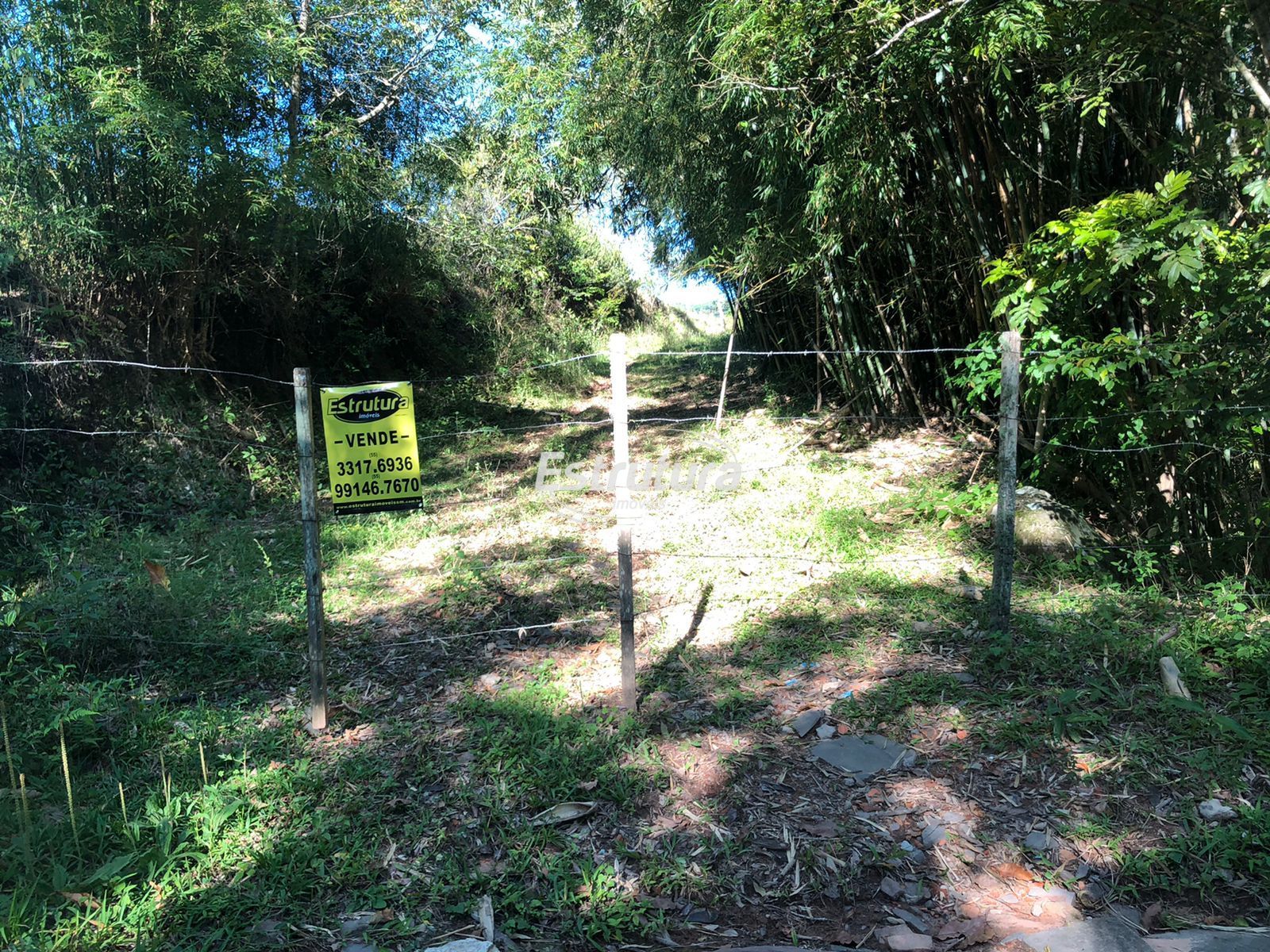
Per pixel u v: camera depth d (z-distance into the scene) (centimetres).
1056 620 392
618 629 434
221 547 586
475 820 272
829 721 326
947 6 405
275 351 1049
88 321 709
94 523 599
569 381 1516
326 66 1068
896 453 768
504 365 1430
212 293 863
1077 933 219
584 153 1120
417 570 551
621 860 253
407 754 316
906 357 835
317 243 986
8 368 633
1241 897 232
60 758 310
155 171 697
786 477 709
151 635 423
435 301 1361
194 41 684
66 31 651
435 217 1290
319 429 977
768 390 1156
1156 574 439
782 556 522
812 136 605
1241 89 411
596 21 975
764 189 700
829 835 261
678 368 1709
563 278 1895
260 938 223
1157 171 469
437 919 231
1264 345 381
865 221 659
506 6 1203
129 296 769
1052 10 404
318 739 332
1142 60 420
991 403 741
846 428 868
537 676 380
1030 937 220
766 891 241
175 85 677
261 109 877
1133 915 227
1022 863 248
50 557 503
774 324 1164
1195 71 416
